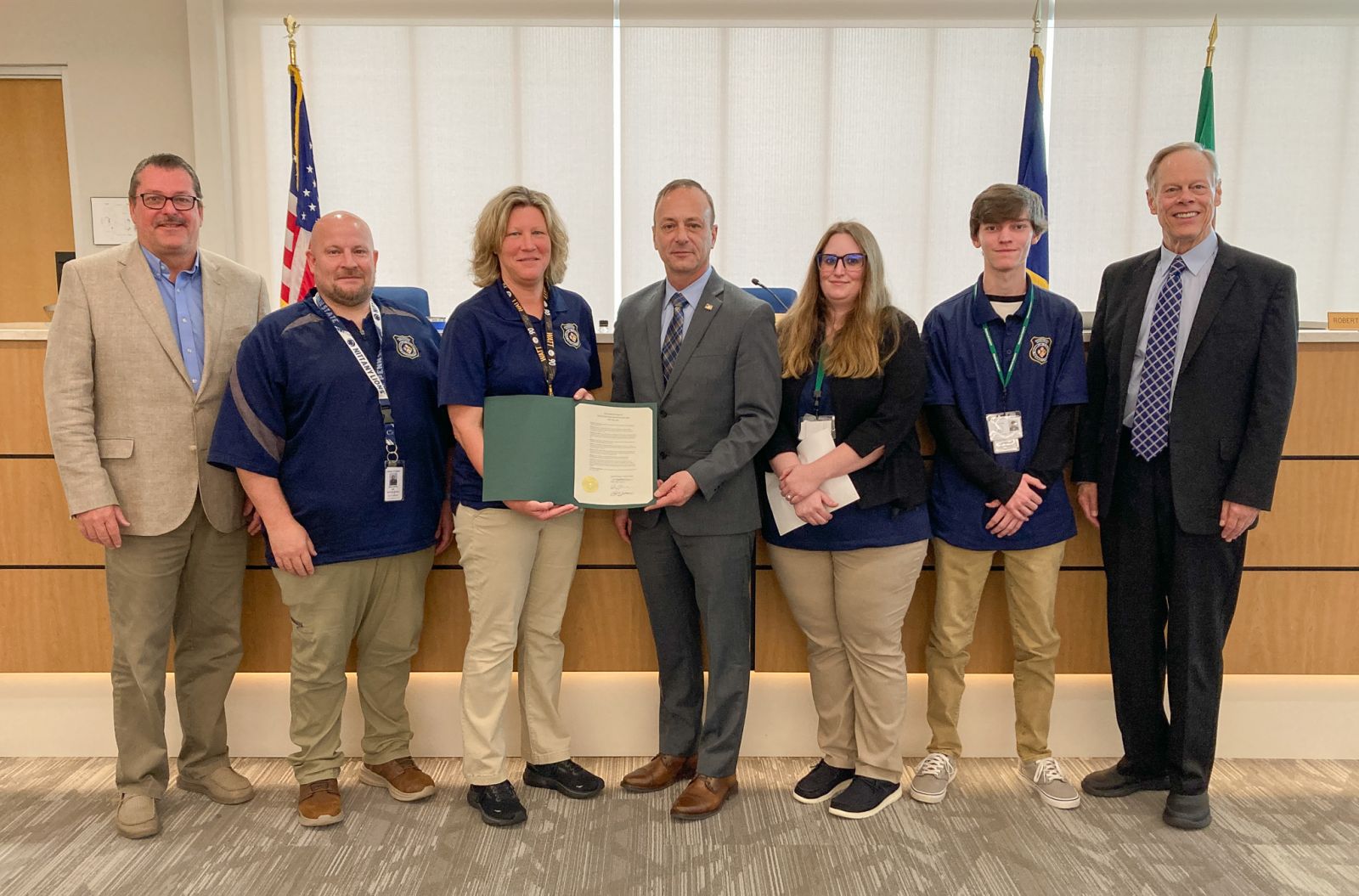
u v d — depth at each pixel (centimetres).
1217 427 197
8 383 225
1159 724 216
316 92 480
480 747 207
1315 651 231
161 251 200
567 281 491
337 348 201
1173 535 203
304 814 204
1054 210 491
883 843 197
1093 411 216
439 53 479
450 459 227
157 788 207
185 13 469
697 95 481
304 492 201
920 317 494
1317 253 495
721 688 208
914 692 243
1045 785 216
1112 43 480
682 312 205
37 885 181
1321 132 487
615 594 234
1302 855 192
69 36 472
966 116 484
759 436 195
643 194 486
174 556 204
